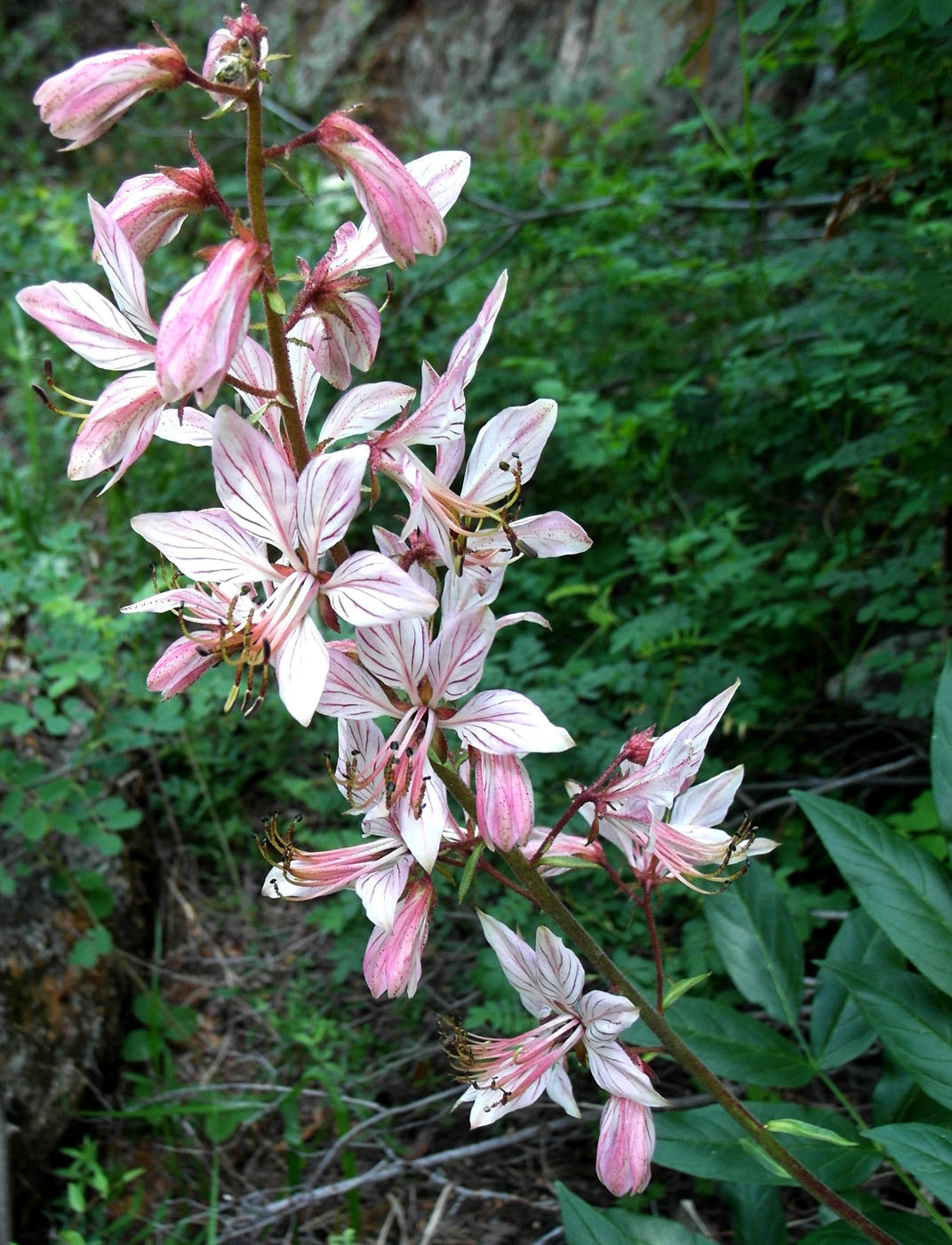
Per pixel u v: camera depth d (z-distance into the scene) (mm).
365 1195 459
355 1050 497
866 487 538
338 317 248
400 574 229
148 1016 518
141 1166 474
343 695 260
